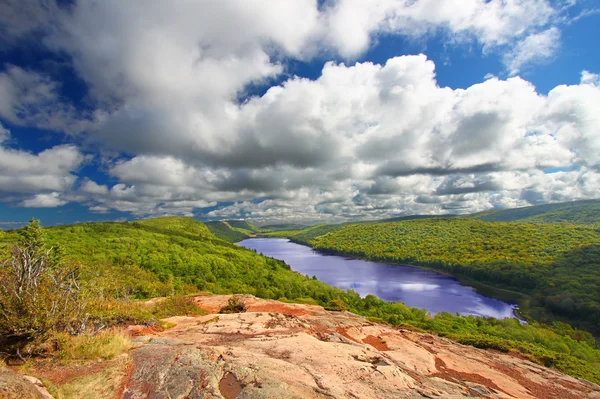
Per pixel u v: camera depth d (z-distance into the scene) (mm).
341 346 8984
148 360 6094
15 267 6555
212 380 5277
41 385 4684
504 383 10117
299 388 5363
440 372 9922
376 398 5578
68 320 7219
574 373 14391
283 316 13531
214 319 12633
